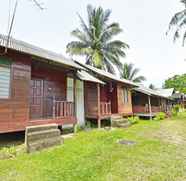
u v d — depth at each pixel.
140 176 4.56
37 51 9.08
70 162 5.49
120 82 16.55
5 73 7.05
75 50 26.33
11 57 7.30
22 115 7.45
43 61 8.98
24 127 7.47
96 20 27.31
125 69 40.50
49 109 10.52
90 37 27.55
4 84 6.96
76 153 6.43
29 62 8.01
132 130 11.98
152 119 21.06
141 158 5.93
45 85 10.41
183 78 41.38
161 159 5.84
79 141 8.37
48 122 8.71
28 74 7.89
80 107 13.27
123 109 17.38
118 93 16.81
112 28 27.12
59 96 11.26
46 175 4.58
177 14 18.97
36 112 9.70
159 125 15.04
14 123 7.11
